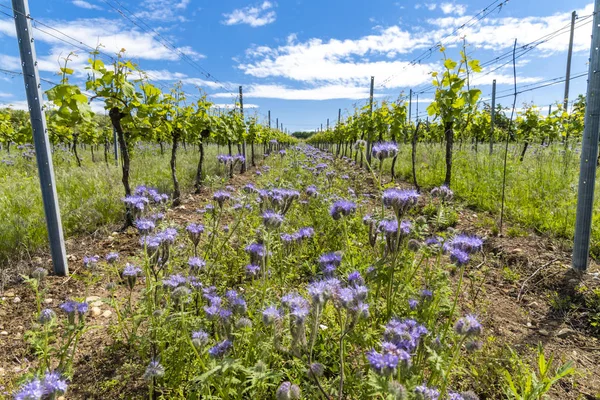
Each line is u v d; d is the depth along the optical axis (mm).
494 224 5977
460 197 8109
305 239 4008
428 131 16328
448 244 2955
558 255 4777
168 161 12930
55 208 4324
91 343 3186
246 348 2471
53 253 4395
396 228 2699
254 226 4863
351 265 3070
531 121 12094
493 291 4180
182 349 2568
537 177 7418
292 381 2225
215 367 1853
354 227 4766
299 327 1813
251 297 2842
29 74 4129
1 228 5043
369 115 14086
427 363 2229
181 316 2357
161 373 2207
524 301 3967
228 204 6129
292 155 12914
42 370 2439
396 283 2941
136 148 17641
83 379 2752
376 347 2412
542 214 6012
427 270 3096
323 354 2471
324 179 7516
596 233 5062
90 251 5172
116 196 6895
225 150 22266
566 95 13180
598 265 4445
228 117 13680
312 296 1829
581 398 2631
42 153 4238
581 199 4203
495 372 2652
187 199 8648
